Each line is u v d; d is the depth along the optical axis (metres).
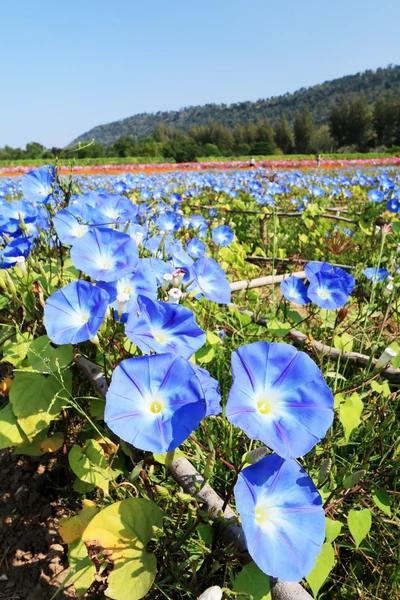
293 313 3.21
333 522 1.62
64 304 1.79
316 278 2.71
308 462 2.32
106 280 1.84
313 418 1.37
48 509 2.58
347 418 1.79
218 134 120.94
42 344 2.24
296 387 1.42
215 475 2.16
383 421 2.20
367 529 1.59
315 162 36.84
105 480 1.97
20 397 2.17
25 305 2.50
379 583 1.96
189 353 1.66
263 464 1.33
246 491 1.26
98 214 2.61
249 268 4.84
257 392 1.41
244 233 7.32
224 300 2.40
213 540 1.58
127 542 1.59
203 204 9.43
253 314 3.53
